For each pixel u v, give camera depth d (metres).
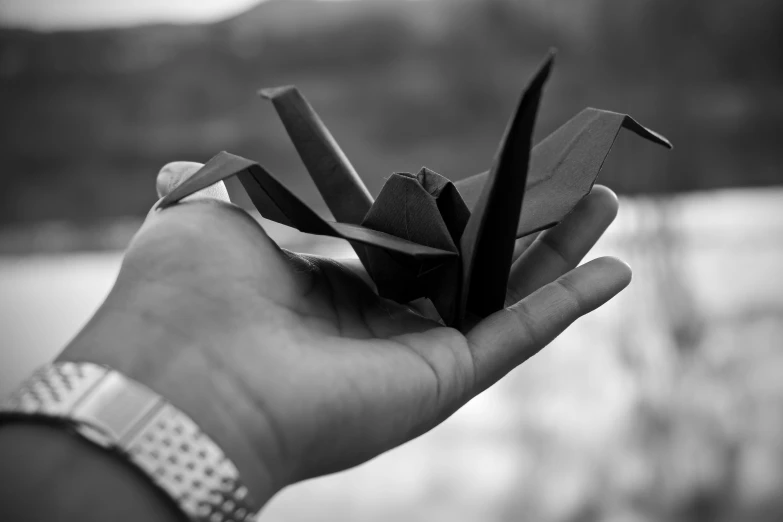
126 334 0.36
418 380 0.39
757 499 0.89
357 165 1.57
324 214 1.36
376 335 0.41
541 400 1.07
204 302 0.37
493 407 1.09
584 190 0.41
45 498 0.33
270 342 0.37
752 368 0.99
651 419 0.98
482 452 1.03
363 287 0.43
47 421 0.33
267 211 0.41
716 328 1.05
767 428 0.94
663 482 0.93
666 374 1.02
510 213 0.38
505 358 0.41
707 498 0.91
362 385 0.38
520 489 0.96
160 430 0.34
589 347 1.09
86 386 0.34
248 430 0.36
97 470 0.33
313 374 0.37
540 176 0.43
